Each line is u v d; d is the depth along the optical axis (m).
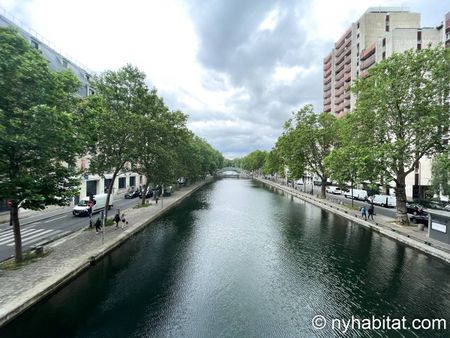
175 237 20.41
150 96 23.58
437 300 11.29
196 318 9.77
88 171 20.23
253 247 18.31
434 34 50.66
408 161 22.62
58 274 11.52
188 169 51.00
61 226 21.25
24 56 10.44
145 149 23.75
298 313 10.28
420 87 22.14
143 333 8.77
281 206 38.06
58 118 11.12
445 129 20.14
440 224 17.92
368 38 64.50
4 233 18.86
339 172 30.75
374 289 12.23
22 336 8.45
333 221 27.30
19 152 11.26
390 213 30.61
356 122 24.47
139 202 37.69
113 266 14.40
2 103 10.23
